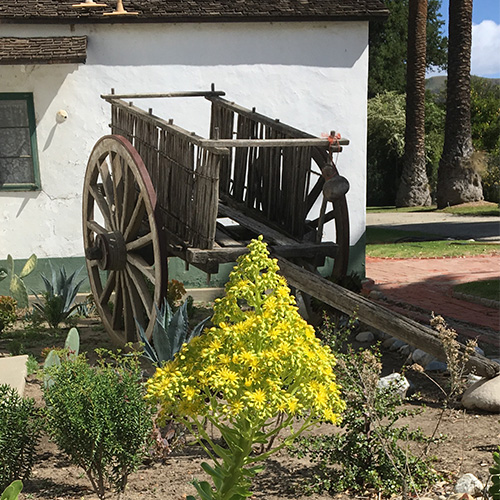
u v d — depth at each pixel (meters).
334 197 6.72
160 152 7.37
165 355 6.01
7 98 10.62
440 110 43.59
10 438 4.11
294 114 11.25
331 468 4.43
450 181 29.80
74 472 4.60
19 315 10.16
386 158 39.78
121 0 9.82
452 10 28.20
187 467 4.62
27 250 10.88
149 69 10.89
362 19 11.04
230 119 8.45
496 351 7.53
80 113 10.80
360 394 4.24
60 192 10.87
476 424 5.24
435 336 5.55
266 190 7.89
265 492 4.16
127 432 4.01
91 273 8.86
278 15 10.82
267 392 2.68
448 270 13.60
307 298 7.59
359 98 11.32
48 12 10.49
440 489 4.11
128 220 7.57
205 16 10.71
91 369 4.52
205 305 10.73
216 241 7.00
